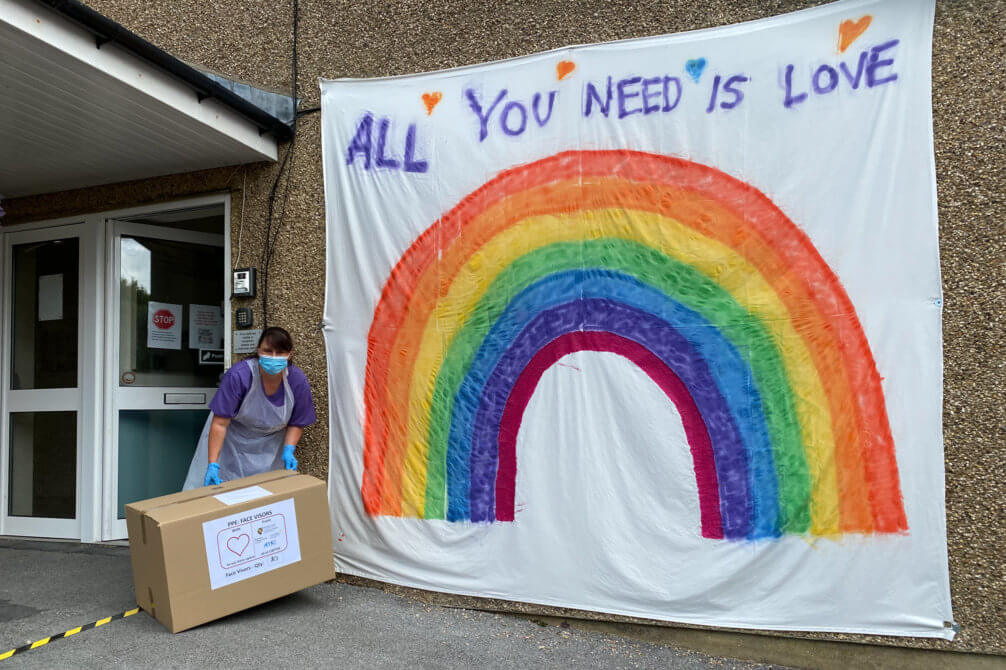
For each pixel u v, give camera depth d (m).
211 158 4.19
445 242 3.71
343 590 3.75
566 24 3.58
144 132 3.80
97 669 2.68
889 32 2.99
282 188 4.18
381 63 3.98
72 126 3.73
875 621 2.89
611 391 3.34
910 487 2.86
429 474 3.65
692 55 3.30
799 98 3.11
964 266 2.84
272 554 3.28
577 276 3.44
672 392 3.24
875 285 2.96
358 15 4.05
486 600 3.50
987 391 2.78
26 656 2.79
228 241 4.32
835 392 3.00
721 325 3.19
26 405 4.86
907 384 2.89
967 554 2.78
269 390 3.69
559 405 3.42
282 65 4.22
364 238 3.90
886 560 2.88
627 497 3.27
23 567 4.03
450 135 3.74
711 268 3.22
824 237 3.04
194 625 3.07
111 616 3.23
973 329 2.81
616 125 3.41
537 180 3.54
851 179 3.02
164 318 4.94
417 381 3.72
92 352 4.67
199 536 3.09
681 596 3.15
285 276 4.12
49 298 4.92
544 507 3.40
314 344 4.03
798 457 3.03
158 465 4.89
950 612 2.79
